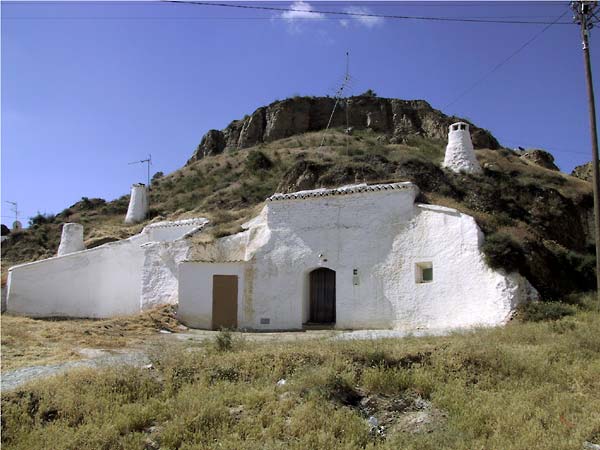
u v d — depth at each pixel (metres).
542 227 23.56
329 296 19.19
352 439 6.87
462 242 16.14
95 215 47.75
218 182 46.16
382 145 41.16
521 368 9.11
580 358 9.78
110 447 6.98
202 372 9.29
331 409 7.80
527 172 30.08
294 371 9.14
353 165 26.11
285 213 19.75
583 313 14.05
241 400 8.16
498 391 8.34
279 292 18.98
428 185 23.45
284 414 7.71
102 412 7.88
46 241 43.31
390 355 9.41
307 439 6.82
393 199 18.11
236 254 21.03
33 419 7.73
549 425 7.02
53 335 15.80
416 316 16.67
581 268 18.41
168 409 7.95
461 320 15.60
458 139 26.22
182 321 19.69
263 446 6.76
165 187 49.94
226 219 26.30
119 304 25.77
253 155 42.91
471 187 24.20
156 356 10.27
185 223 26.36
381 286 17.55
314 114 57.62
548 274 16.83
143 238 26.97
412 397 8.30
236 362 9.56
